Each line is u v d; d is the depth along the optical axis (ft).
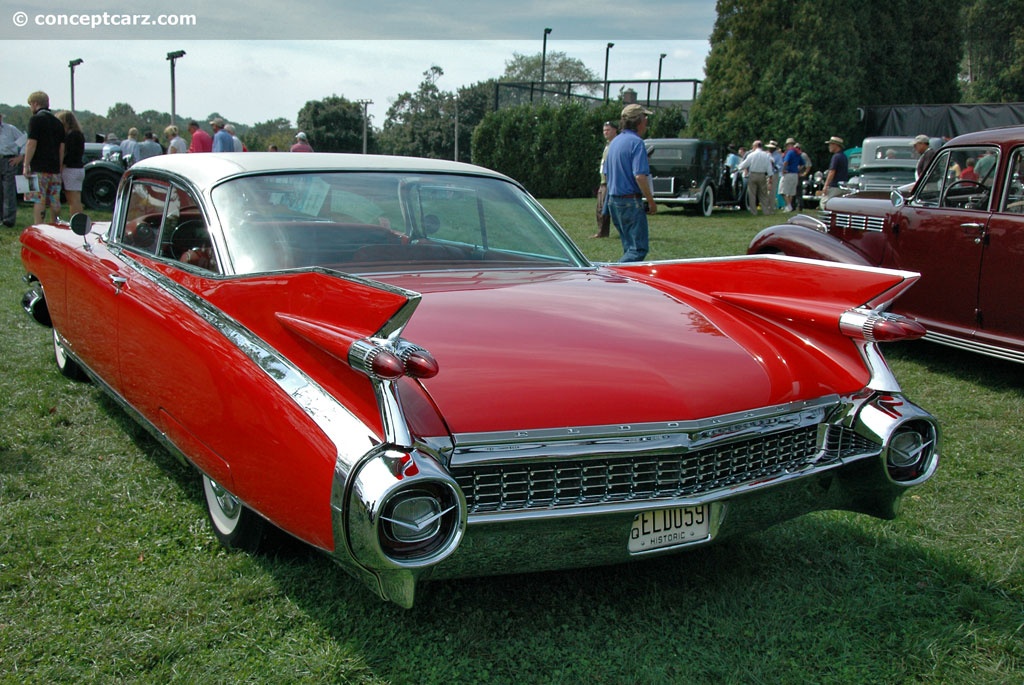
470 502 6.50
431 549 6.01
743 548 9.44
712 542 7.38
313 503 6.31
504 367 7.07
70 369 14.83
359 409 6.28
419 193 10.59
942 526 10.35
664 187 61.72
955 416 15.37
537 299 8.73
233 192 9.57
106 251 11.69
